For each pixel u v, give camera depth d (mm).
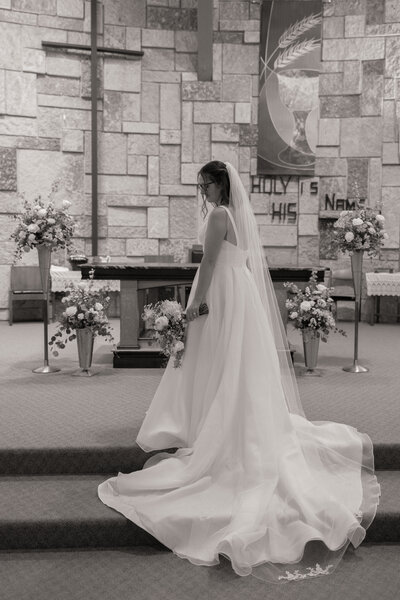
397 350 6031
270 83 8156
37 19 7660
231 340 2928
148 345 5316
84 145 8008
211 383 2969
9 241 7871
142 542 2695
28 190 7840
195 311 3055
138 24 8016
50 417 3650
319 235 8422
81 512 2723
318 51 8125
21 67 7629
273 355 3014
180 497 2734
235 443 2828
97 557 2609
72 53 7824
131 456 3145
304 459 2885
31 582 2422
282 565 2475
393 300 8211
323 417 3664
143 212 8266
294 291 4977
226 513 2600
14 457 3109
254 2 8086
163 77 8117
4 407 3877
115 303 8328
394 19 7961
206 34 7617
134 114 8094
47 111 7824
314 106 8195
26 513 2713
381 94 8070
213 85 8141
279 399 2967
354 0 8023
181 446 3088
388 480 3062
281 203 8367
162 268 5047
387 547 2684
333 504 2623
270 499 2637
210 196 3109
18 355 5656
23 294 7555
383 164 8156
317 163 8320
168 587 2365
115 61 7973
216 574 2443
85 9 7836
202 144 8234
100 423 3531
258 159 8266
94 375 4824
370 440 3174
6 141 7680
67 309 4734
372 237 4887
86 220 8102
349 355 5754
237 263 3043
